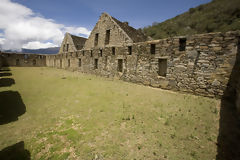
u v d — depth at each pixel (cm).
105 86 876
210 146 271
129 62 1045
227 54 570
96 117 414
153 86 871
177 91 743
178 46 729
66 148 271
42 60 3066
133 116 408
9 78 1103
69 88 807
